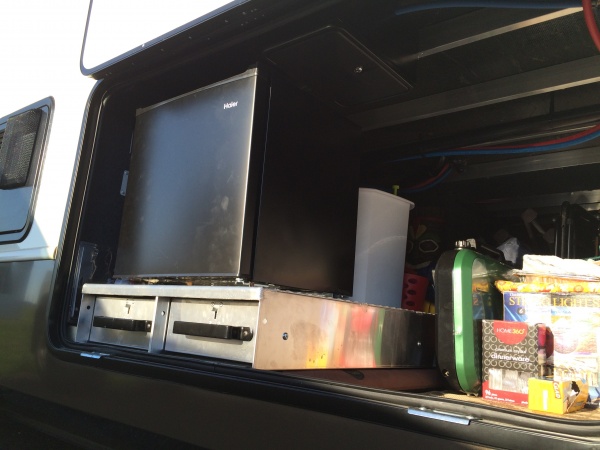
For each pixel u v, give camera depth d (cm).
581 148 211
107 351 142
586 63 170
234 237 130
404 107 203
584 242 225
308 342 121
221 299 121
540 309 130
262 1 118
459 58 175
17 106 210
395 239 186
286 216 141
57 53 193
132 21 150
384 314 144
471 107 192
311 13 121
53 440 191
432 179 237
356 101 170
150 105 174
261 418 104
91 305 159
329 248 156
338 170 162
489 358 124
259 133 135
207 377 114
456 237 250
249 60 150
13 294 178
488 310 140
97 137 170
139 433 141
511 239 209
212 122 143
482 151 215
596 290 123
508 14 151
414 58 161
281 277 138
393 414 89
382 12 139
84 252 166
